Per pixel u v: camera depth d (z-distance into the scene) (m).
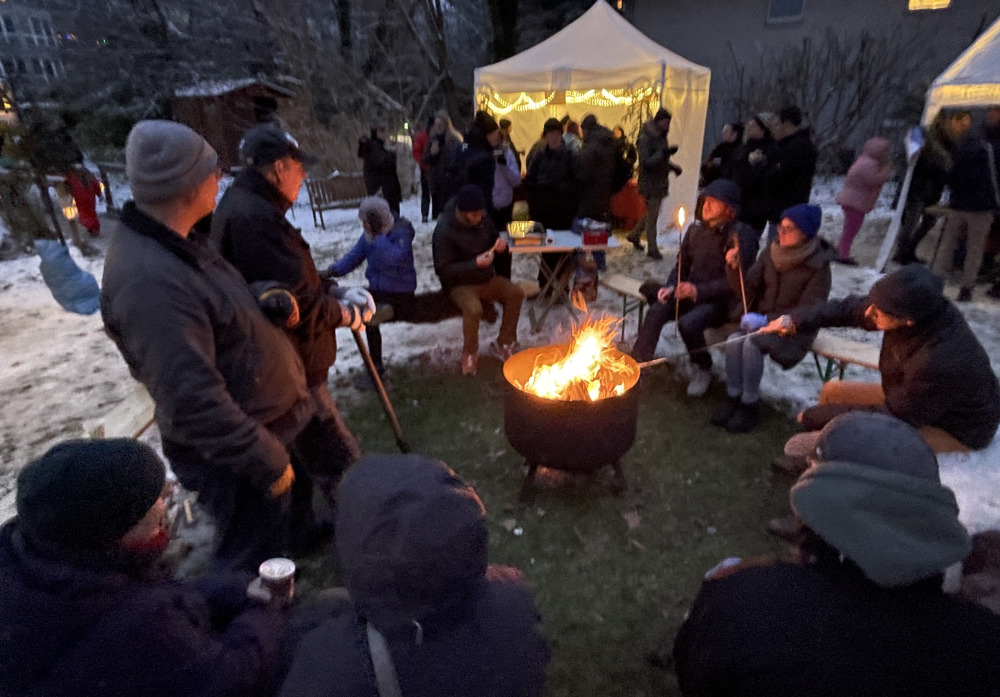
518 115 9.70
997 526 2.75
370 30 15.00
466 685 1.00
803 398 4.00
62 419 4.05
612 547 2.83
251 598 1.56
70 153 9.05
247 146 2.13
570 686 2.19
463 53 17.23
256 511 2.11
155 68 14.44
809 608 1.16
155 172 1.64
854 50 11.87
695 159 8.57
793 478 3.25
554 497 3.16
